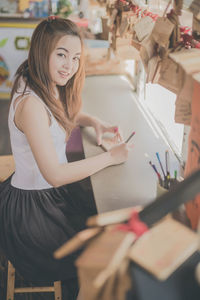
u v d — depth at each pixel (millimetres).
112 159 1664
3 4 4059
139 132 2010
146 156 1764
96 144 1897
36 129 1479
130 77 2797
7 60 4281
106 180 1562
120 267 700
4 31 4129
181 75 1057
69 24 1565
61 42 1529
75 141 2494
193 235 756
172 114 1856
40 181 1624
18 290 1706
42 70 1543
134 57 1755
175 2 1171
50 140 1501
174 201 781
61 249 738
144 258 706
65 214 1637
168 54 1133
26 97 1511
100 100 2422
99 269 691
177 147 1823
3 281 1994
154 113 2186
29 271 1551
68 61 1569
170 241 742
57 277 1524
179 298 748
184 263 832
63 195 1720
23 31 4141
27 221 1558
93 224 753
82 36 1638
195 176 755
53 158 1497
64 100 1797
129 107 2326
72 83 1760
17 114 1534
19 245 1546
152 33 1231
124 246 719
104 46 2953
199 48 1168
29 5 4066
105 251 719
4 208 1630
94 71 2852
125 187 1513
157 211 803
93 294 705
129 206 1390
